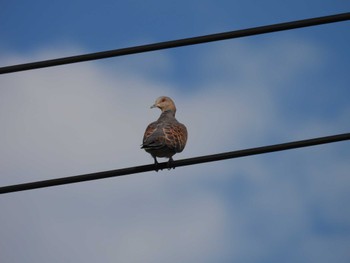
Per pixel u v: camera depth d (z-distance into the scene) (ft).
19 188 45.16
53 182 45.39
